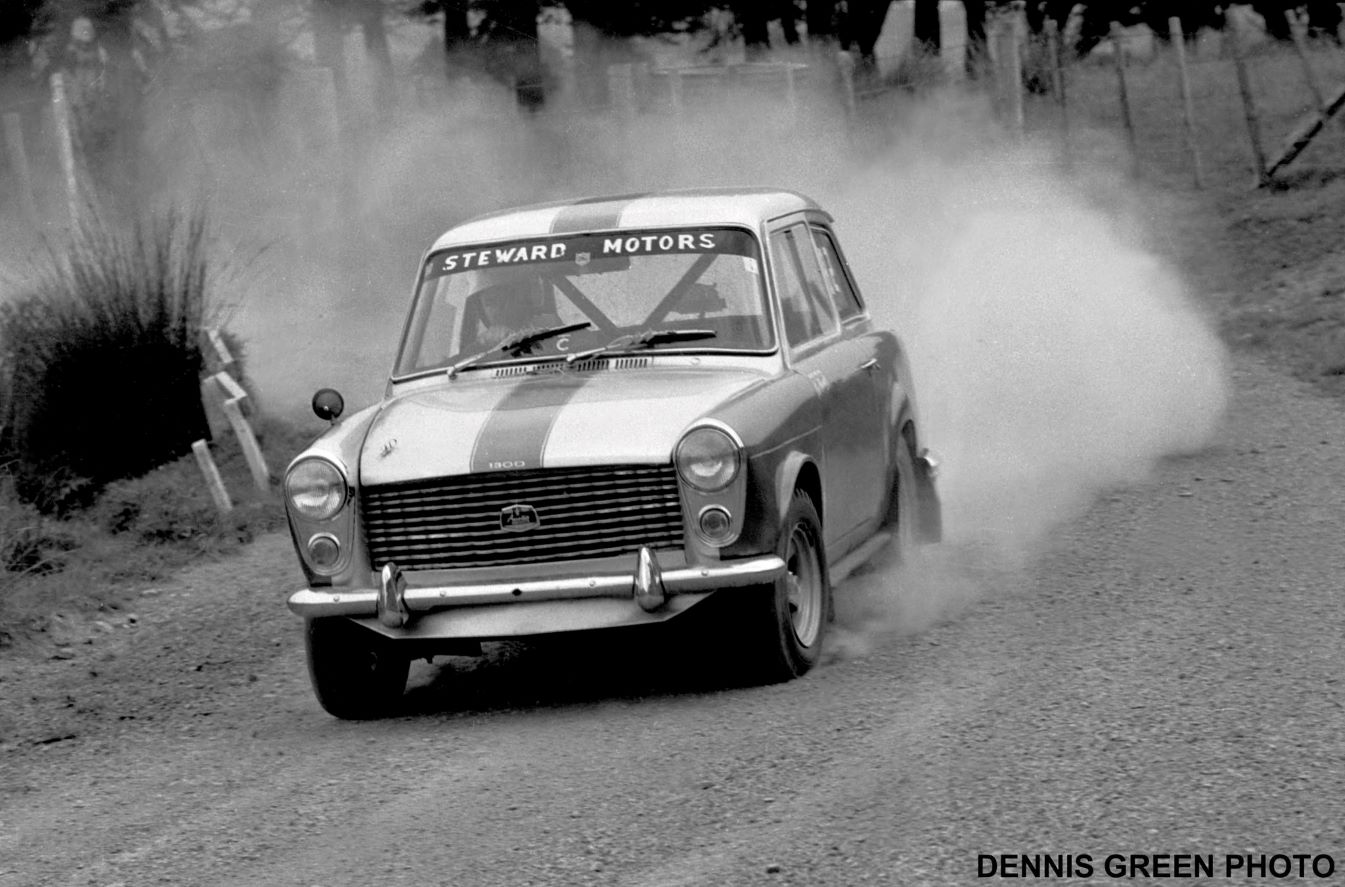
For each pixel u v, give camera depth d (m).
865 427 33.34
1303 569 33.62
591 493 27.94
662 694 29.12
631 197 34.00
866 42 133.00
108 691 34.91
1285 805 20.56
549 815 22.67
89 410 58.03
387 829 22.84
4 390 57.41
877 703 26.70
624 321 31.48
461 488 28.20
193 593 44.62
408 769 25.89
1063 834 20.20
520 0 129.88
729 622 28.11
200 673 35.72
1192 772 21.98
